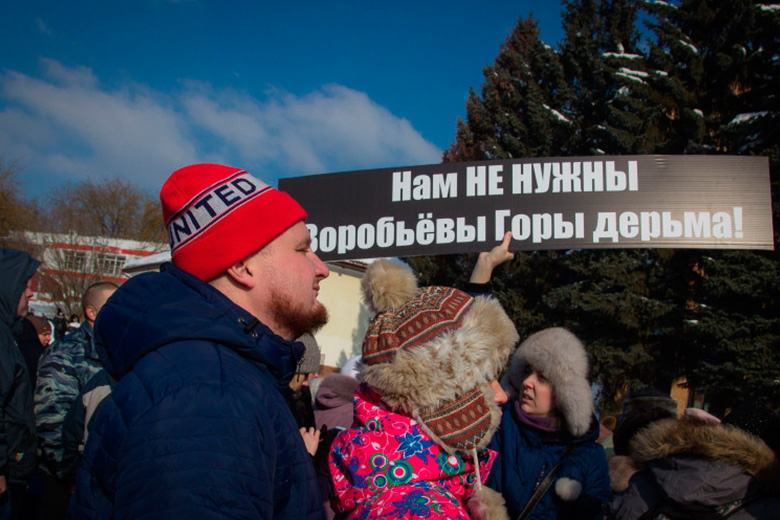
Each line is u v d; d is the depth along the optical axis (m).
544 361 2.37
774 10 11.16
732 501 1.75
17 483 2.99
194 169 1.31
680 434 1.84
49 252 33.78
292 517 1.10
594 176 3.20
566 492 2.18
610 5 17.94
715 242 3.09
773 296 9.89
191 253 1.21
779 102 10.77
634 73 13.43
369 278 1.63
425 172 3.46
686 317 11.12
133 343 1.09
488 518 1.32
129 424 0.96
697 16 12.60
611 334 12.26
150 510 0.88
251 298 1.23
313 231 3.68
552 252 13.98
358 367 2.86
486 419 1.42
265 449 1.02
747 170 3.11
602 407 12.48
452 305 1.54
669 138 12.62
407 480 1.35
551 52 16.53
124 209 39.66
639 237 3.12
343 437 1.49
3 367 2.79
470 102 22.06
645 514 1.86
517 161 3.29
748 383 9.56
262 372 1.17
